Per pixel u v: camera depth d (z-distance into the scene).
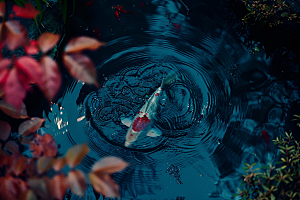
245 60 4.08
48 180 1.24
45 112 3.54
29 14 1.24
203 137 3.51
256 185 2.91
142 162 3.29
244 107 3.65
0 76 1.02
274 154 3.17
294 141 3.16
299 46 4.13
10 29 1.08
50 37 0.99
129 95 3.86
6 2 3.69
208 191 3.02
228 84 3.88
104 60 4.16
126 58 4.18
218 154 3.33
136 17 4.59
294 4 4.07
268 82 3.82
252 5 4.29
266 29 4.31
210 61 4.13
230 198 2.93
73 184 1.08
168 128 3.61
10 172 1.48
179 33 4.43
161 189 3.06
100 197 2.95
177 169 3.23
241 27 4.43
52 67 0.95
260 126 3.45
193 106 3.78
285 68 3.93
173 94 3.87
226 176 3.12
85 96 3.80
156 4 4.70
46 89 0.93
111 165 1.05
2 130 1.53
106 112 3.69
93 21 4.48
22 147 3.18
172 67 4.11
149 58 4.20
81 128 3.52
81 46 0.92
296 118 3.41
